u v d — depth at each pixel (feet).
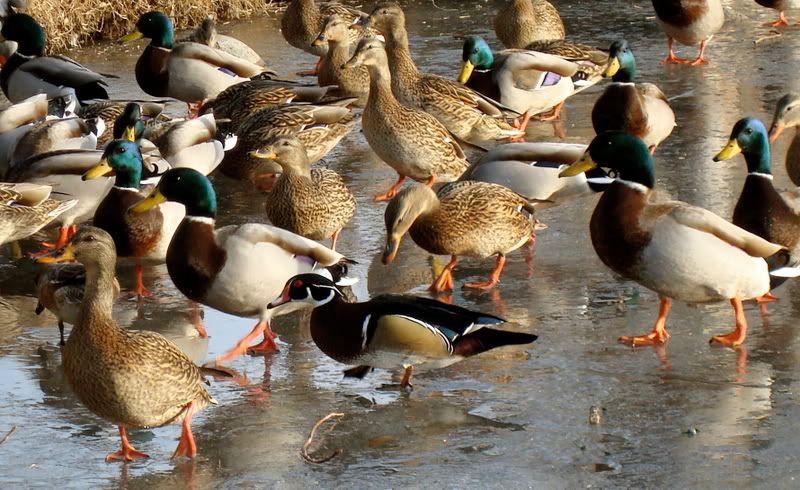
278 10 92.43
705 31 73.82
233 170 55.26
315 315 33.96
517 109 62.28
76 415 33.76
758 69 73.05
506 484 29.01
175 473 30.17
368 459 30.60
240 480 29.68
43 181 47.62
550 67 62.13
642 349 37.04
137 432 32.68
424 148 52.42
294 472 30.04
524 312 40.27
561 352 36.94
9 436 32.32
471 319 32.99
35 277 42.96
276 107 56.13
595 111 58.18
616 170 36.70
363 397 34.35
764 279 36.55
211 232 37.68
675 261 35.65
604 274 43.78
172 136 51.60
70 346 29.91
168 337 39.47
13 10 76.79
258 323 38.14
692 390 34.04
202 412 33.63
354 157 60.13
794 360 35.91
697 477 29.04
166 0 85.30
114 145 42.55
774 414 32.37
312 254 38.01
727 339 37.22
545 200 46.55
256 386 35.40
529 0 76.07
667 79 71.61
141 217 42.52
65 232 48.60
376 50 51.98
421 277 43.96
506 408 33.27
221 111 61.00
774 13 89.10
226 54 66.49
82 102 65.00
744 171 54.80
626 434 31.48
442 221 41.34
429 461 30.37
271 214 45.93
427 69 73.61
